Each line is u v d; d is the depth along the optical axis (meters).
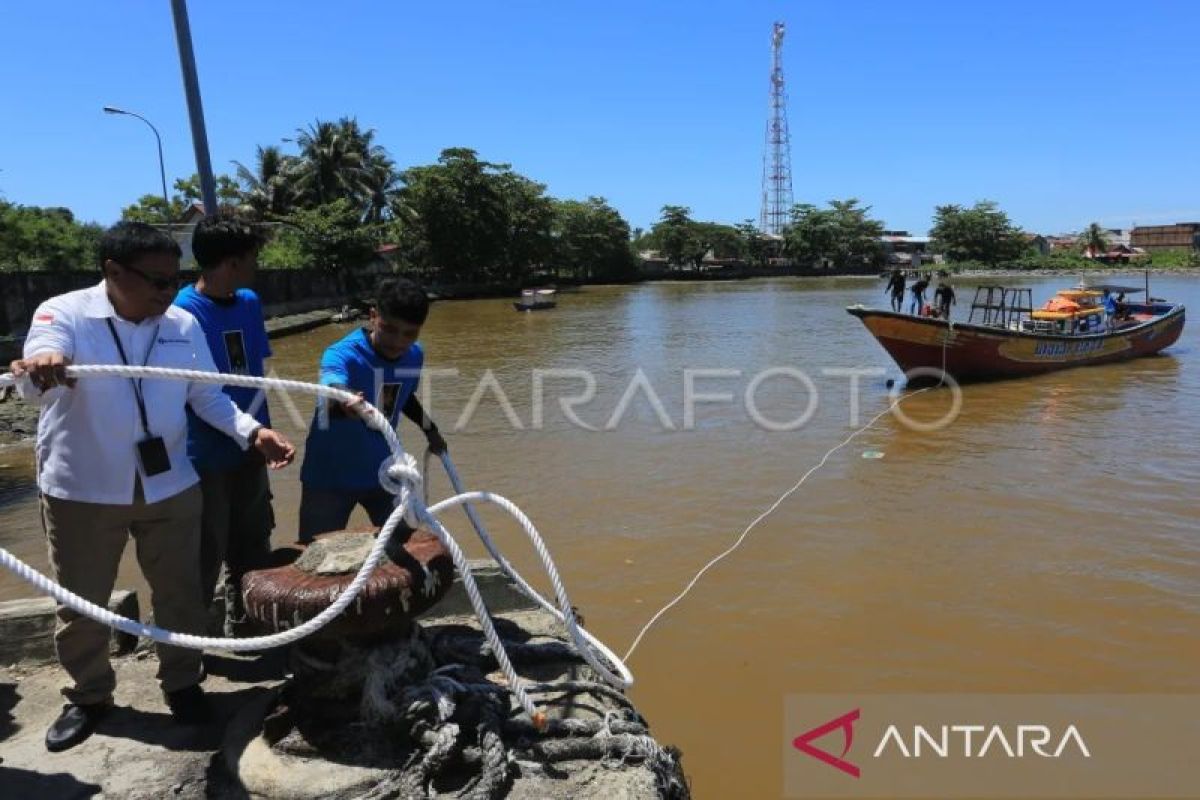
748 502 9.19
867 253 105.00
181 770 3.14
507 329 32.66
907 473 10.30
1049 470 10.33
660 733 4.96
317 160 51.59
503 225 63.31
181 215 49.75
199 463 3.81
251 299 4.15
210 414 3.45
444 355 23.70
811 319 35.72
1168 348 22.86
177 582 3.40
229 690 3.76
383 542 3.02
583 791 2.95
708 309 43.22
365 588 3.02
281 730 3.17
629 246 82.88
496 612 4.64
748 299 52.81
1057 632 6.06
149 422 3.19
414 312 3.75
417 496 3.16
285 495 9.58
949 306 21.06
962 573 7.12
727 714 5.16
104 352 3.12
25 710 3.63
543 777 3.02
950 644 5.93
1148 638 5.94
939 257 110.69
